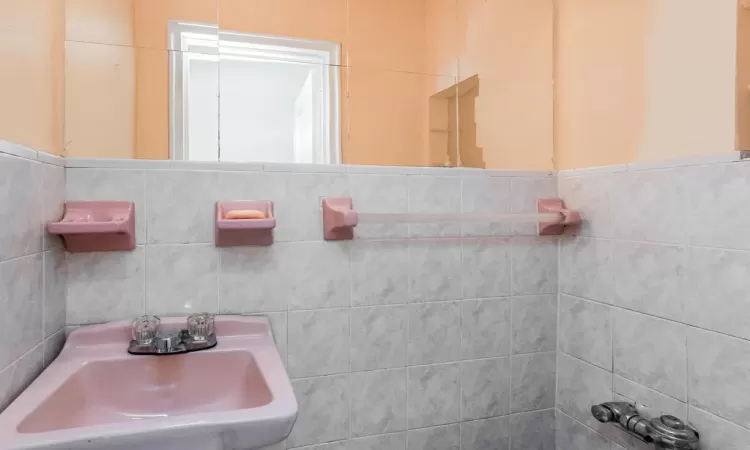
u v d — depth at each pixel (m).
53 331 0.96
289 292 1.19
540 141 1.47
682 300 1.02
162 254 1.10
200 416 0.69
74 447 0.62
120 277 1.07
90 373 0.93
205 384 0.99
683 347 1.02
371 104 1.37
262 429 0.70
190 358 0.98
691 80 1.02
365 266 1.25
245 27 1.25
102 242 1.05
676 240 1.03
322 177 1.22
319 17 1.33
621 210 1.19
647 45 1.13
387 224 1.27
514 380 1.40
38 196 0.88
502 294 1.38
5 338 0.75
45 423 0.76
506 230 1.39
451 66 1.44
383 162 1.37
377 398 1.27
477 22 1.45
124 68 1.14
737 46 0.93
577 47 1.37
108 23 1.13
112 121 1.12
